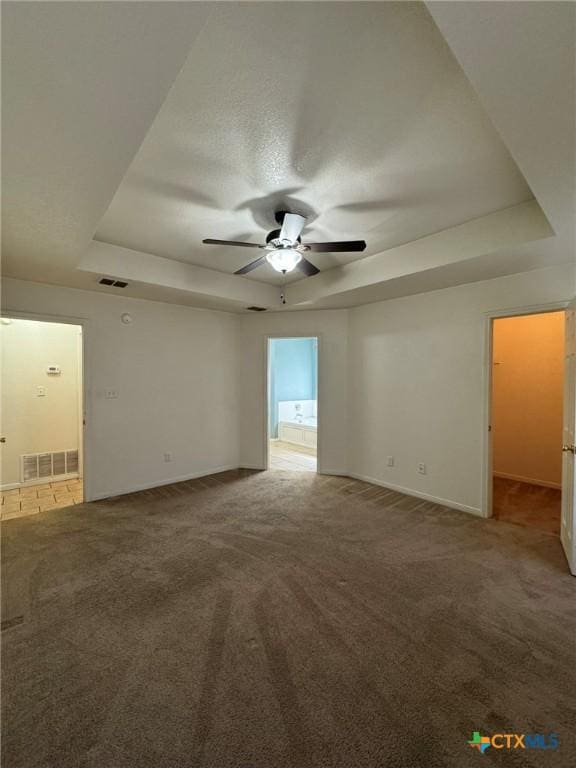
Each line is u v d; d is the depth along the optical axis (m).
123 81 1.13
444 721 1.40
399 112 1.58
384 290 3.78
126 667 1.65
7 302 3.33
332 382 4.83
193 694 1.51
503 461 4.89
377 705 1.46
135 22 0.93
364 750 1.29
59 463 4.76
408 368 4.06
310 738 1.33
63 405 4.79
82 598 2.17
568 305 2.79
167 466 4.48
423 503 3.80
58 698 1.49
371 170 2.02
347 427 4.80
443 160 1.93
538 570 2.49
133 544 2.87
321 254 3.48
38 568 2.51
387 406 4.30
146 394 4.29
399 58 1.30
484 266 2.95
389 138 1.75
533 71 1.10
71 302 3.70
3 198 1.86
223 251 3.38
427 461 3.89
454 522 3.31
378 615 2.01
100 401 3.93
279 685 1.55
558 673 1.62
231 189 2.22
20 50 1.00
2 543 2.89
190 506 3.71
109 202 1.90
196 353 4.75
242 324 5.20
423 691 1.53
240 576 2.40
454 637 1.85
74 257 2.76
